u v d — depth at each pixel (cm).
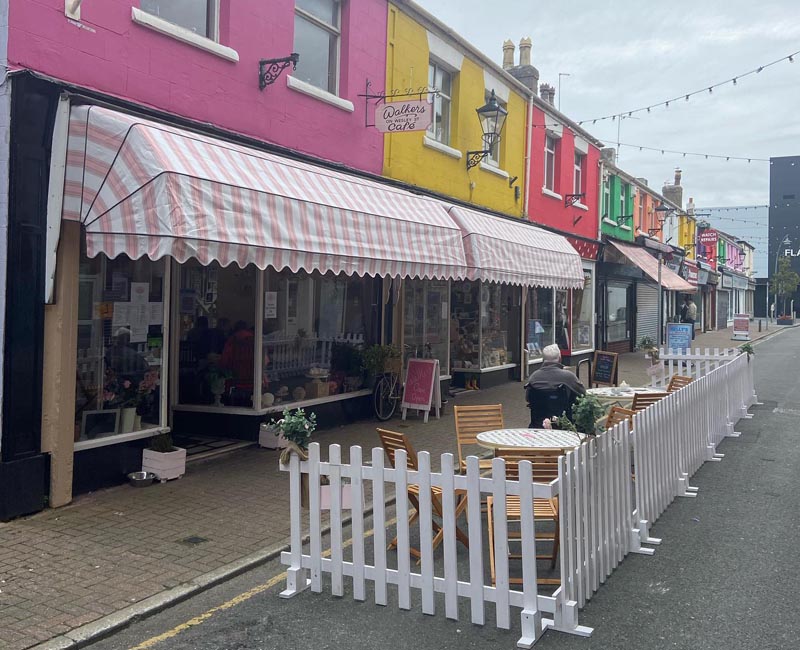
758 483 798
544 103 1733
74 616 450
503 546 432
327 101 996
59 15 648
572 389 781
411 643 420
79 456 700
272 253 696
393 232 892
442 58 1293
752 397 1391
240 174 690
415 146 1218
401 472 463
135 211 611
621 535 555
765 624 442
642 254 2408
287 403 977
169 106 764
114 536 596
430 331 1348
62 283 652
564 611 434
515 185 1614
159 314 785
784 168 6469
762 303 6681
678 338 1734
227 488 743
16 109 613
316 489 498
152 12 763
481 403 1349
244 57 859
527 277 1279
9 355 618
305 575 507
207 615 464
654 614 458
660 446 687
